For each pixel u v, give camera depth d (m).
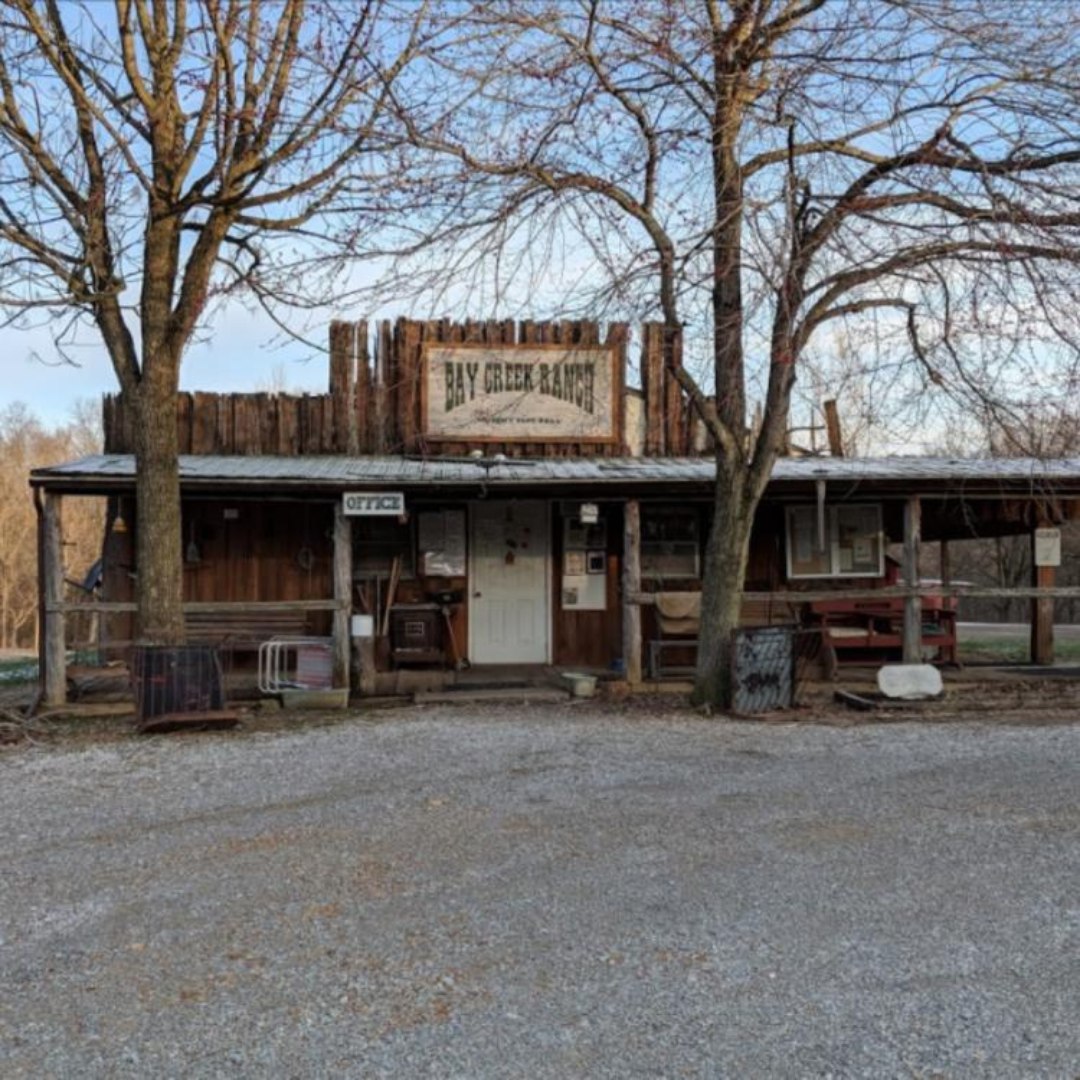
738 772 6.90
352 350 12.56
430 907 4.36
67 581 11.95
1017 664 13.23
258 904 4.42
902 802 6.05
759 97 8.57
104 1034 3.26
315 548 12.27
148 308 9.00
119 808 6.08
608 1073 2.98
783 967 3.72
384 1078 2.97
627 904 4.37
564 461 12.16
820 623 12.62
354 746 7.92
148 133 9.02
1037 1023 3.26
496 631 12.60
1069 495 11.32
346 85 8.52
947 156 8.47
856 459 12.85
